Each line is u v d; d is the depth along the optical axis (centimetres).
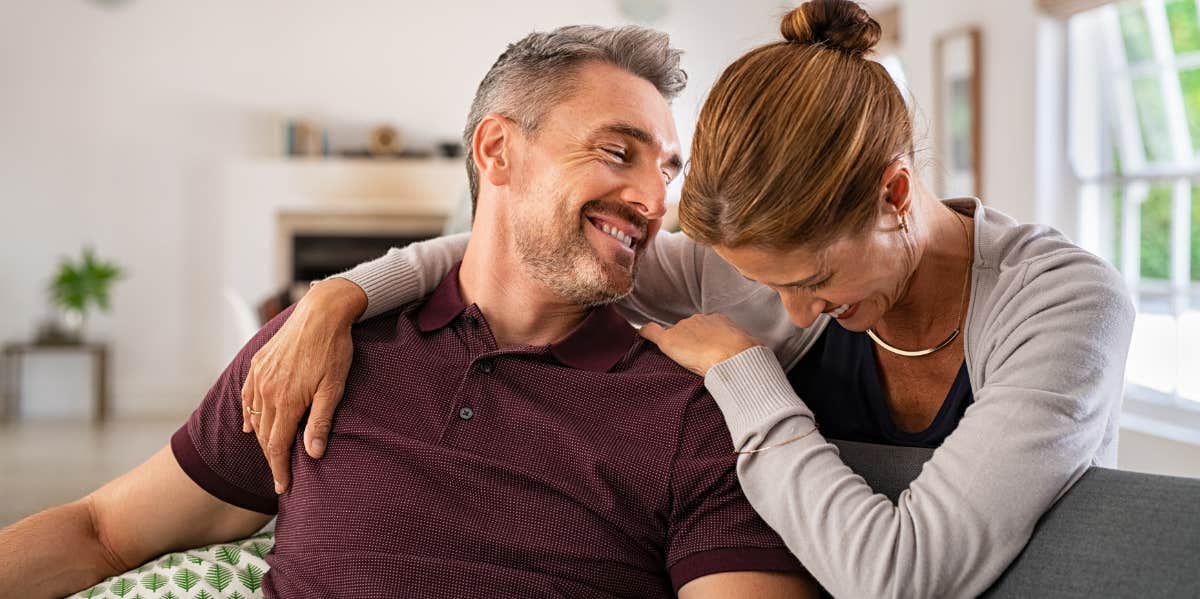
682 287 172
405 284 163
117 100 732
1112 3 433
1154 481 112
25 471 529
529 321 160
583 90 152
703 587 136
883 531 120
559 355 151
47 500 462
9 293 721
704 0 777
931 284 141
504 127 155
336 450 149
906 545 118
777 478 130
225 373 161
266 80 752
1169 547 105
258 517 164
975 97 512
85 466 544
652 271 173
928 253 140
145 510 159
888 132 124
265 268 734
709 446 143
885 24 593
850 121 121
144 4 733
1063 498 118
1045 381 121
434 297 162
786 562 134
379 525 143
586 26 159
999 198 502
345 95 762
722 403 139
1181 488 109
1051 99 471
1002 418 120
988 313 136
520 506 143
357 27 760
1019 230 140
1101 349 123
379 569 141
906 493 124
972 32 511
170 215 741
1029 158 478
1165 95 425
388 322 162
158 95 738
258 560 159
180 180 742
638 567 142
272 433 150
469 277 162
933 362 145
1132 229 445
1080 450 120
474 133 162
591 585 141
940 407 144
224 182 736
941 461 122
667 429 144
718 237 125
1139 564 107
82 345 703
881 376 150
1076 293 127
